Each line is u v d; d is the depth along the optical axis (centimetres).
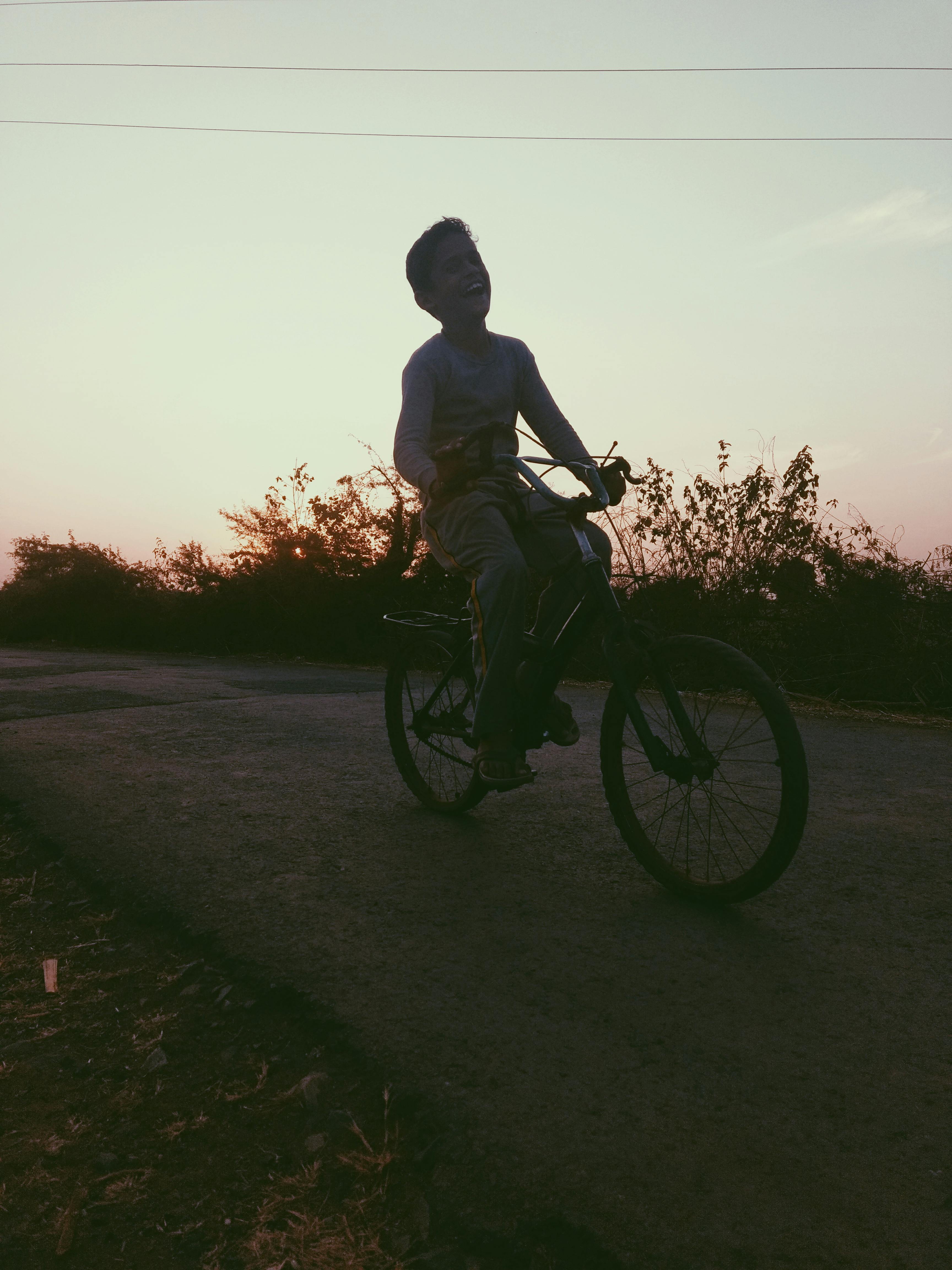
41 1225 145
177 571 1202
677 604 665
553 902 246
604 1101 160
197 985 213
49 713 536
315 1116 166
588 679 707
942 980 199
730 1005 190
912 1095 159
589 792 359
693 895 244
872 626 608
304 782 375
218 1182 153
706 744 248
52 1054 191
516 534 283
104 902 260
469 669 312
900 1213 133
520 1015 189
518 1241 135
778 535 652
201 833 307
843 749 448
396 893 254
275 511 1129
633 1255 130
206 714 539
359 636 1061
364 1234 140
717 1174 142
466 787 319
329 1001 196
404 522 1067
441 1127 157
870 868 269
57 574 1401
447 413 303
